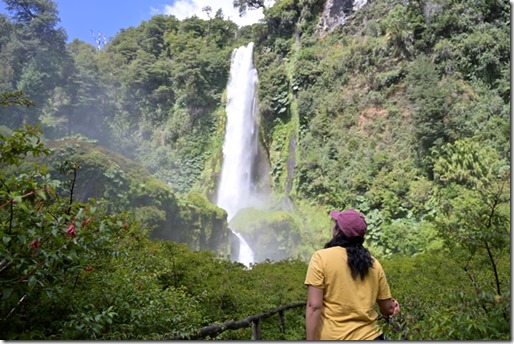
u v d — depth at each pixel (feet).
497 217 8.97
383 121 86.07
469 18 80.07
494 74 73.77
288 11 130.93
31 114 116.06
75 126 127.54
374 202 73.46
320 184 88.79
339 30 112.47
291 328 21.97
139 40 171.32
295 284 26.99
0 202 7.48
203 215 79.92
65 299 9.16
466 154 61.52
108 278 11.41
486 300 6.89
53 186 8.34
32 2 125.18
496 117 66.33
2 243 7.25
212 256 29.40
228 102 136.56
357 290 7.82
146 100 146.72
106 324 10.23
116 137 134.92
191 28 170.19
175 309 14.14
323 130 96.32
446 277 25.18
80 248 8.82
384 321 8.77
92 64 141.59
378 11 102.94
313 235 82.64
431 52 83.82
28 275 7.59
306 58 112.37
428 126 72.02
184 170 129.59
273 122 118.11
